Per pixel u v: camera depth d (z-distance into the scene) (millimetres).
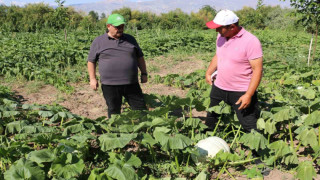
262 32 28297
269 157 3736
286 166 3867
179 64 12438
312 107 4418
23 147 3623
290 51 16250
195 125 4238
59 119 5363
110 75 4508
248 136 3695
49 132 4281
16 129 4320
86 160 3975
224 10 3633
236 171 3748
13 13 41812
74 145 3621
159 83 8688
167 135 3465
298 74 8219
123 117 3994
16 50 11578
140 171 3521
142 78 5023
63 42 15711
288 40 23125
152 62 12562
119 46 4445
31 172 2979
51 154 3266
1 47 12695
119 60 4457
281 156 3584
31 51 11336
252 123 3949
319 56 14133
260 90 6770
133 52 4570
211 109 4184
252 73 3826
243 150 4172
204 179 3316
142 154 4164
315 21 11359
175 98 4598
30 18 41000
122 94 4719
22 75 8797
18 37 18594
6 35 19906
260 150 3867
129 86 4645
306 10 11148
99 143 3773
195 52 15297
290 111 4137
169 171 3674
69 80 8953
